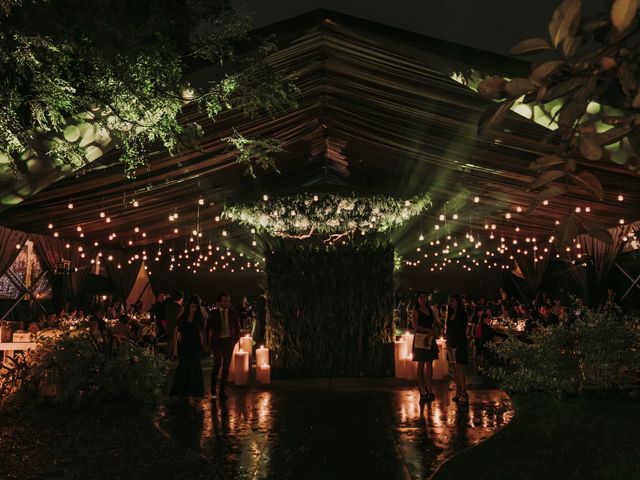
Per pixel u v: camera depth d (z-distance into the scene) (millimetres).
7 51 5004
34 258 17609
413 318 8672
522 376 7609
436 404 8078
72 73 5918
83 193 12055
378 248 11875
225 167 12711
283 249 11930
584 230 1193
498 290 27969
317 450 5605
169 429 6637
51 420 7047
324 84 9352
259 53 6324
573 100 1161
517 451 5258
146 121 6137
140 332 15086
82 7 5043
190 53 6418
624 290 17797
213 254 27984
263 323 15141
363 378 11164
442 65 6871
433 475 4688
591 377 7316
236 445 5859
